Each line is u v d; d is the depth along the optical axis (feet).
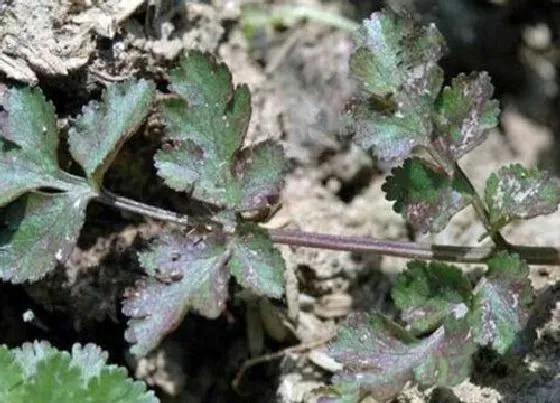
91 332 1.10
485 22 1.22
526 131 1.20
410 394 1.06
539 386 1.05
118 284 1.09
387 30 1.02
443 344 0.97
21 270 1.00
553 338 1.06
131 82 1.02
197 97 1.01
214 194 1.01
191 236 1.00
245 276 0.99
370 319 0.99
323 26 1.21
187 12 1.13
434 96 1.01
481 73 1.01
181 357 1.11
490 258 1.01
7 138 1.01
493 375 1.06
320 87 1.19
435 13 1.23
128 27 1.08
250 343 1.11
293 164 1.16
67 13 1.07
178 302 0.99
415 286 1.00
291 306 1.11
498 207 1.00
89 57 1.06
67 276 1.09
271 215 1.11
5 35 1.06
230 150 1.01
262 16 1.20
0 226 1.02
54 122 1.02
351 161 1.17
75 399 0.97
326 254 1.12
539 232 1.13
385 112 1.02
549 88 1.21
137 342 0.98
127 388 0.97
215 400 1.11
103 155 1.01
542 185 1.00
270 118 1.17
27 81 1.06
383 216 1.15
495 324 0.98
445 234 1.14
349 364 0.98
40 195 1.01
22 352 1.01
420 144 1.01
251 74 1.18
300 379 1.10
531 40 1.22
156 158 1.01
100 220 1.10
